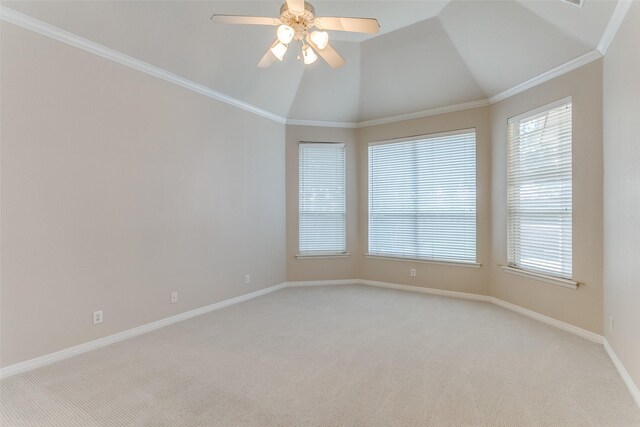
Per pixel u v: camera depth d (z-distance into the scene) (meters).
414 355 2.83
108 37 2.99
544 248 3.65
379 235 5.38
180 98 3.76
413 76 4.54
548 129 3.59
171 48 3.40
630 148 2.30
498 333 3.33
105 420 1.97
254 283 4.75
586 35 2.90
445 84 4.48
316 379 2.44
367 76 4.73
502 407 2.08
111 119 3.12
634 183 2.23
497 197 4.31
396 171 5.21
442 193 4.82
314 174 5.42
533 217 3.79
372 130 5.38
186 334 3.34
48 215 2.71
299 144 5.34
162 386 2.34
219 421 1.95
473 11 3.47
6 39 2.48
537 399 2.17
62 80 2.78
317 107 5.16
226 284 4.32
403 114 5.05
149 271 3.45
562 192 3.43
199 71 3.79
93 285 3.00
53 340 2.74
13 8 2.47
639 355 2.12
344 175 5.51
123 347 3.02
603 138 2.96
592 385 2.34
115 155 3.16
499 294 4.32
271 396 2.21
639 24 2.12
